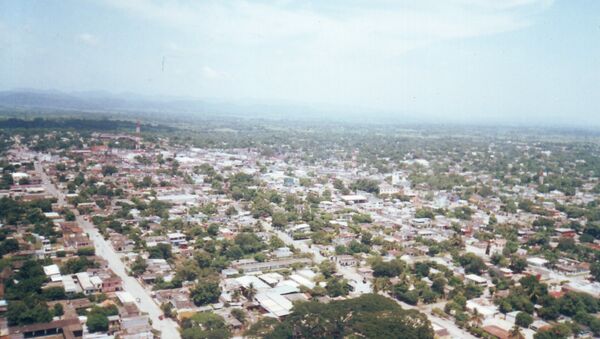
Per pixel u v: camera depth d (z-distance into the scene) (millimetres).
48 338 194875
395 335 194750
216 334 195000
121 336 196875
